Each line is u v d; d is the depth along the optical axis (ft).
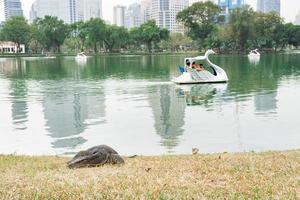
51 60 286.05
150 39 394.73
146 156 37.17
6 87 106.63
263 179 25.70
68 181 25.45
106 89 97.60
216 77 110.73
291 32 360.89
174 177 26.45
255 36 337.72
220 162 31.27
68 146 44.86
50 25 391.65
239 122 55.21
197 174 27.40
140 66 194.39
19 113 65.62
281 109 64.75
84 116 62.03
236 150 41.86
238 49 356.38
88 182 25.04
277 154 35.24
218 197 21.56
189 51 434.30
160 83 110.63
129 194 22.20
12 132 51.98
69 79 128.47
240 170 28.40
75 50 455.63
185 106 69.77
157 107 69.21
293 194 22.02
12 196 22.50
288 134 48.24
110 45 401.49
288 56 297.33
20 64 234.17
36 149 43.86
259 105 69.31
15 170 30.83
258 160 31.89
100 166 31.27
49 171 29.78
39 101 79.05
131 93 89.04
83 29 401.08
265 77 125.49
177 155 37.14
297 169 28.45
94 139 47.67
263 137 47.03
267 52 378.94
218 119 57.47
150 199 21.33
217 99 77.87
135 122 56.59
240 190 22.91
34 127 54.75
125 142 45.98
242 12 332.60
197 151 39.06
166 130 51.42
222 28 352.69
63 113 64.90
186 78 108.37
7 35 394.52
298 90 89.86
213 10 357.20
